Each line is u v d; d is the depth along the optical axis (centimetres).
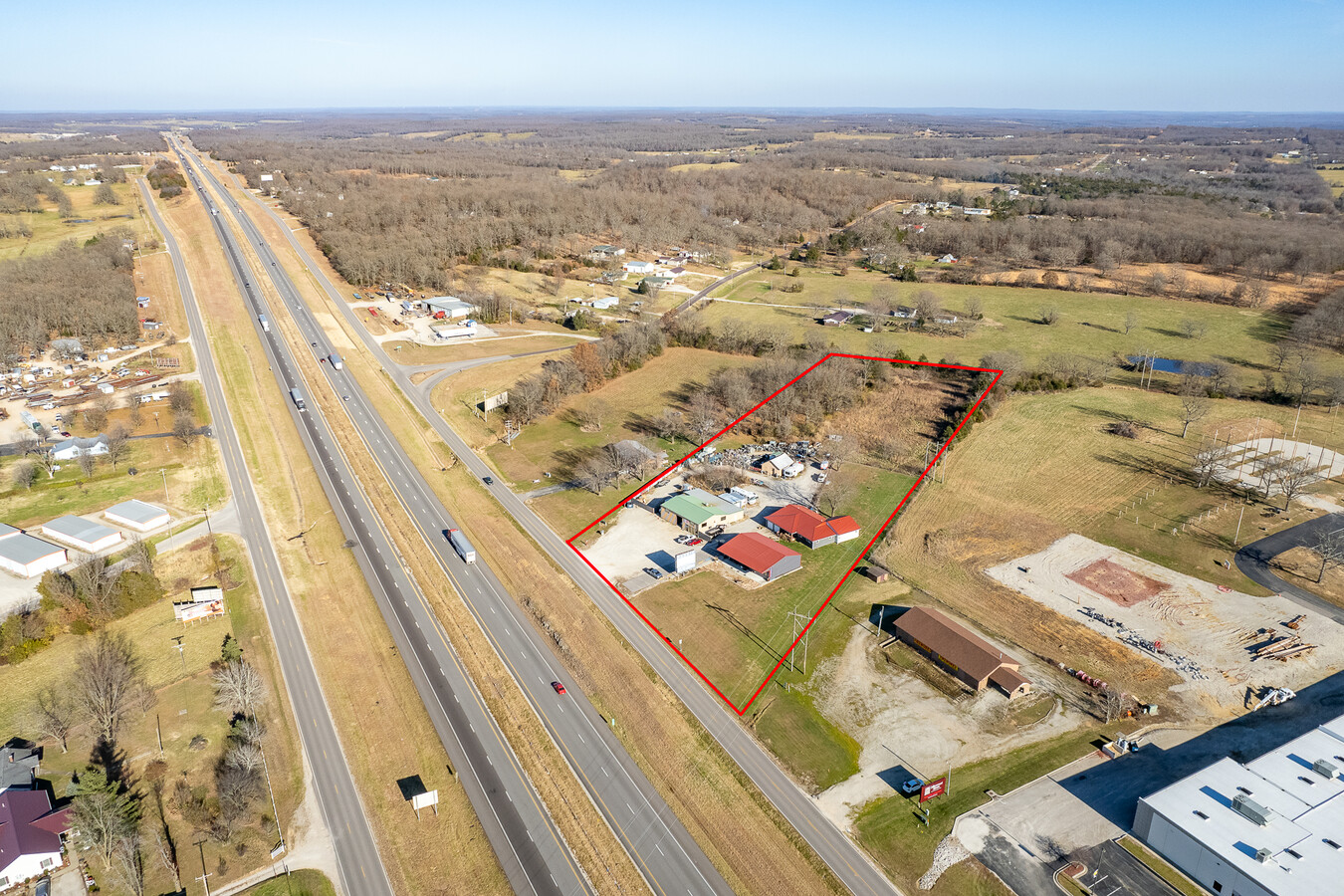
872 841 5966
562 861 5872
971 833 6019
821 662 7956
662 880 5681
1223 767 6228
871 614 8725
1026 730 7056
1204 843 5500
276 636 8444
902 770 6638
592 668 7825
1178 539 10069
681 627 8438
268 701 7525
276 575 9506
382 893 5678
